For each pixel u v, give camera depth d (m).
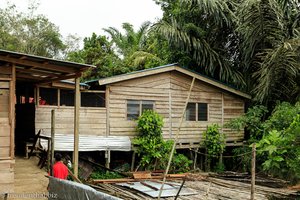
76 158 8.70
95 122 12.57
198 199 9.20
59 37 31.30
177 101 14.33
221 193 9.91
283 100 15.18
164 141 13.22
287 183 11.39
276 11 14.03
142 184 10.80
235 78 16.33
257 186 11.09
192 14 17.14
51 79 10.39
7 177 7.27
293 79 14.44
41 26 30.09
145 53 20.41
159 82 13.94
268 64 13.77
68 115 12.10
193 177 11.88
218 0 15.96
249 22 14.62
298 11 14.94
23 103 12.66
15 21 28.80
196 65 17.30
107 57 21.56
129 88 13.25
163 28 16.08
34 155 10.94
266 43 15.33
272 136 7.03
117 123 12.95
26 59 7.66
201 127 14.88
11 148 7.38
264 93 14.31
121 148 12.78
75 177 7.87
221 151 14.70
